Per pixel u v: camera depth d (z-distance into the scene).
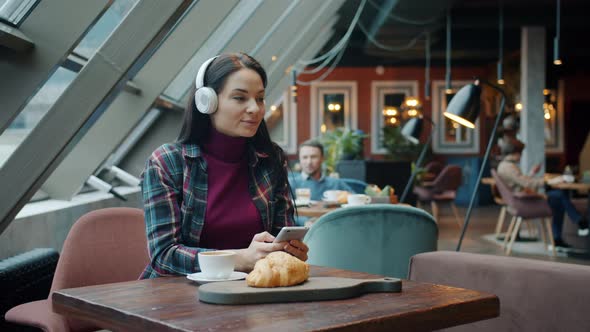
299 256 1.69
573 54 13.77
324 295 1.41
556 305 1.94
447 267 2.23
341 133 9.10
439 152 15.33
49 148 2.59
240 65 1.84
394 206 3.04
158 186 1.83
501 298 2.07
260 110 1.86
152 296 1.44
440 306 1.36
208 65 1.89
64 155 2.69
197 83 1.89
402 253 3.06
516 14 11.05
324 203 4.71
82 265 2.33
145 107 4.41
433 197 10.11
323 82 15.25
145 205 1.83
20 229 3.25
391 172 8.44
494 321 2.08
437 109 15.33
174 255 1.75
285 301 1.39
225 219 1.89
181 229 1.86
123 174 5.67
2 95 2.51
